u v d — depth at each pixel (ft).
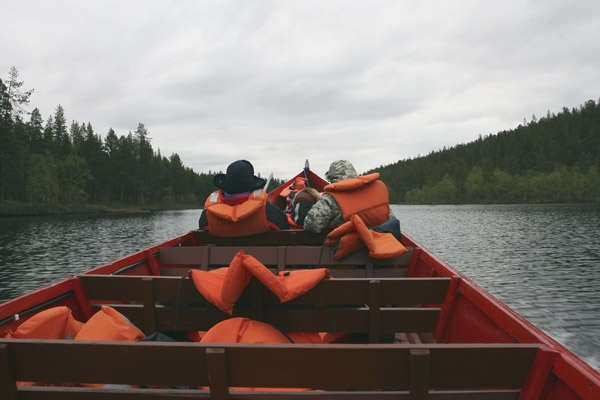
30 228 141.28
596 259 73.61
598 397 4.08
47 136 372.17
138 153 424.05
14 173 235.81
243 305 8.31
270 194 30.99
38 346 5.21
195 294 8.40
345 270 13.00
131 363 5.22
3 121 226.79
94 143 377.30
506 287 51.39
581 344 31.01
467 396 5.28
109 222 184.55
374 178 14.12
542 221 178.81
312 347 5.11
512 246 92.48
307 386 5.20
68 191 317.22
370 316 8.35
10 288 48.03
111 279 8.80
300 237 14.66
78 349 5.21
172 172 504.43
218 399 5.14
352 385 5.18
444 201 571.28
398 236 13.62
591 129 574.15
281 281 7.82
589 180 481.87
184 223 179.73
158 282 8.48
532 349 5.16
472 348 5.13
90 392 5.23
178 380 5.24
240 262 7.14
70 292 8.77
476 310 8.02
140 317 8.88
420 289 8.74
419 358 5.04
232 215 13.15
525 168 581.12
